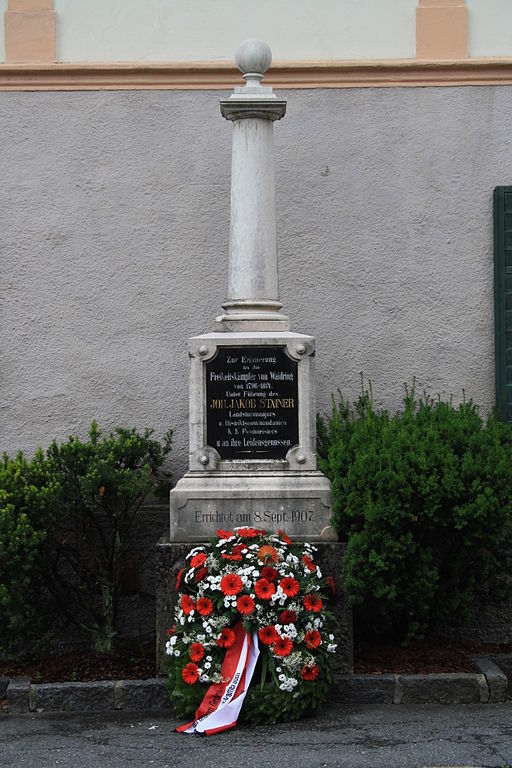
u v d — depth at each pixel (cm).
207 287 731
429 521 594
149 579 686
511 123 738
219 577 559
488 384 732
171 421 727
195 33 741
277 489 605
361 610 645
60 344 729
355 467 593
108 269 731
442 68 735
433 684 581
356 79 737
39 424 727
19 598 606
